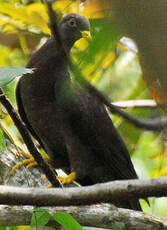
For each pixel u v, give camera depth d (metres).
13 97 6.04
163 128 3.00
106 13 2.08
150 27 1.90
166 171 10.70
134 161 11.79
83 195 3.73
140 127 3.23
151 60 1.95
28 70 4.19
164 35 1.89
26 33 11.29
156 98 2.31
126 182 3.55
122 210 6.61
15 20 10.98
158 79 2.03
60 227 6.54
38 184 7.96
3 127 7.83
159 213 12.09
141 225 6.48
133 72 6.32
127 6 1.92
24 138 6.12
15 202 3.87
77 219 6.51
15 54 11.86
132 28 1.93
